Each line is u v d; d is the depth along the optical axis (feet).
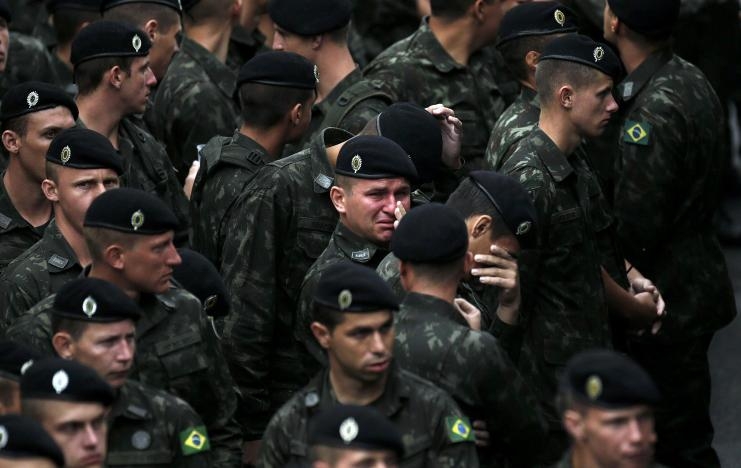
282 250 50.52
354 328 36.94
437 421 37.76
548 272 49.03
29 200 51.24
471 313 41.78
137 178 54.60
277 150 53.57
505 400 39.91
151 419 39.22
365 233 44.91
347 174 44.88
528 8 54.85
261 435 50.65
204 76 61.98
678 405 59.16
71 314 38.60
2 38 60.49
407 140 48.19
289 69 52.80
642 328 54.80
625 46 57.52
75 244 46.78
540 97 50.24
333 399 37.88
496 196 42.55
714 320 58.90
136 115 57.47
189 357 41.81
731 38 78.69
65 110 51.06
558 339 48.91
